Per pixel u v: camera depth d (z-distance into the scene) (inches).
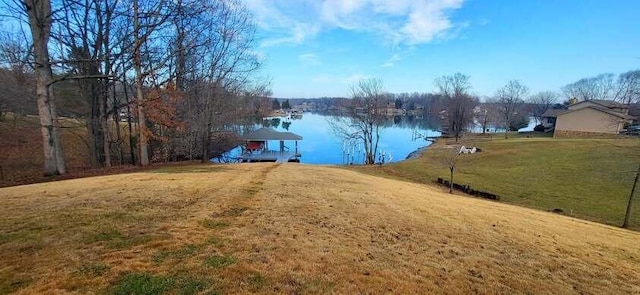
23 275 149.8
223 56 956.0
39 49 467.8
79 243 188.4
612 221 592.4
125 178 431.8
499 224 354.6
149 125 913.5
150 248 187.2
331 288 161.9
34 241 187.5
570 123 1796.3
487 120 2511.1
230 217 261.1
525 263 242.8
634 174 839.1
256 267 173.9
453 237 281.1
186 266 167.8
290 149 1862.7
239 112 1530.5
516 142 1537.9
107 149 728.3
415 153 1614.2
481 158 1275.8
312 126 3243.1
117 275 153.9
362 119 1647.4
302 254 198.7
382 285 172.9
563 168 984.3
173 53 687.7
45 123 497.0
